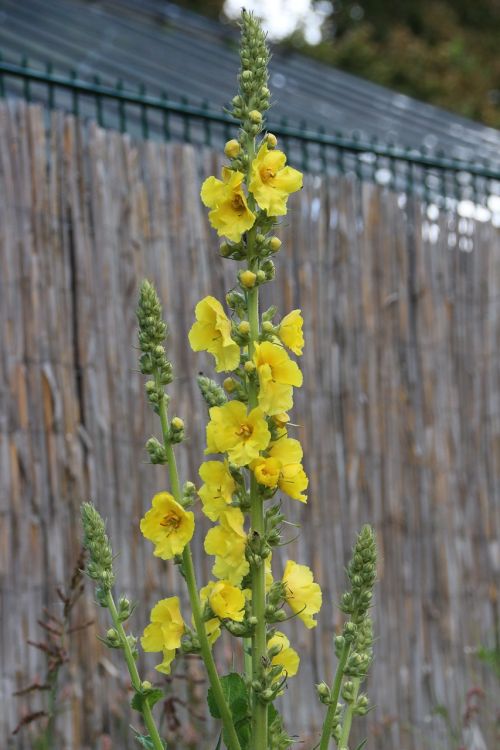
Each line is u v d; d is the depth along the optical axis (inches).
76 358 178.2
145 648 75.5
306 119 310.0
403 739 210.7
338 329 211.0
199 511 185.8
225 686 76.0
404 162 236.2
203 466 74.0
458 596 225.1
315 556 202.2
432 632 220.2
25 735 166.7
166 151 190.4
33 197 174.7
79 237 179.0
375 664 210.7
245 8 80.3
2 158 172.2
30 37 286.5
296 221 206.1
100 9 343.9
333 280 210.5
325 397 207.8
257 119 77.3
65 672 171.3
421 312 224.5
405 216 223.3
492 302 236.2
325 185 211.8
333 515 206.1
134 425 182.4
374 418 214.4
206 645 73.8
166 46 324.2
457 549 226.1
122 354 182.2
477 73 608.4
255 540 72.9
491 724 224.1
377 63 583.5
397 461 217.8
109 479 178.7
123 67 285.0
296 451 75.0
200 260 191.0
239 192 75.3
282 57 374.6
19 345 172.1
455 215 233.0
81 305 178.5
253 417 72.6
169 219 189.3
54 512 172.9
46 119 189.3
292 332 76.5
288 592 78.3
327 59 577.6
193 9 609.6
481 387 233.1
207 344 76.5
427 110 368.5
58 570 172.4
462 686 222.1
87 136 181.9
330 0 666.8
